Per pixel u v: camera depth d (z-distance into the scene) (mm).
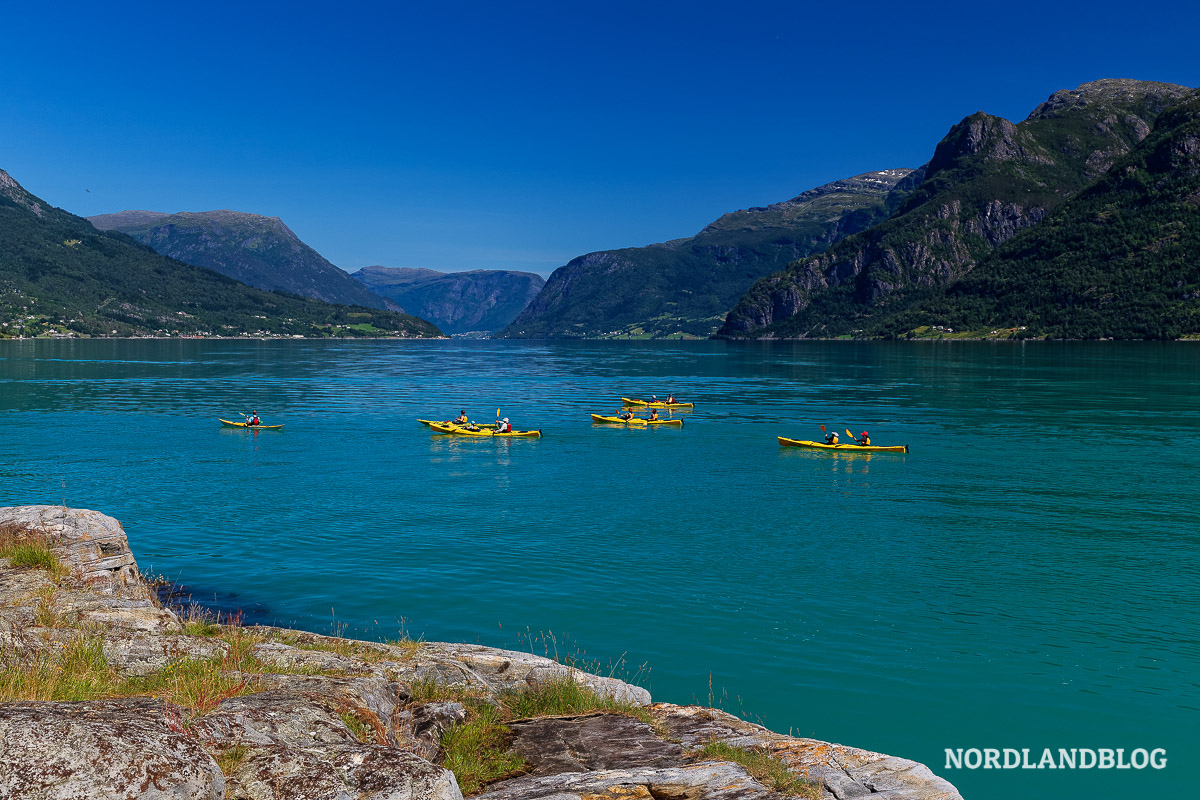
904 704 18688
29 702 7133
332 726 8938
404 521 35375
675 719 13328
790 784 10297
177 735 6812
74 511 21516
